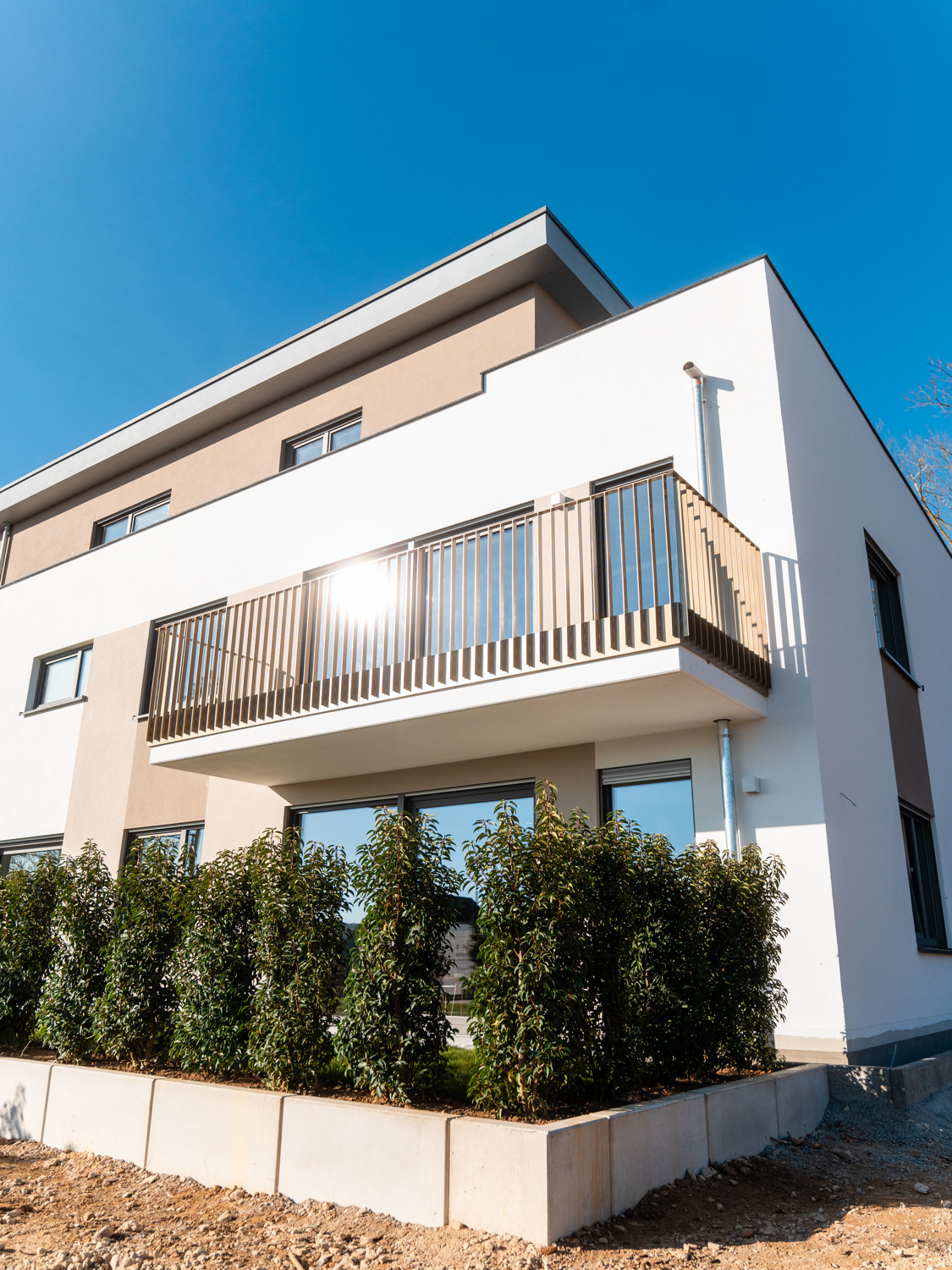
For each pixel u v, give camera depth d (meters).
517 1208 3.54
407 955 4.68
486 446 9.72
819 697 7.19
